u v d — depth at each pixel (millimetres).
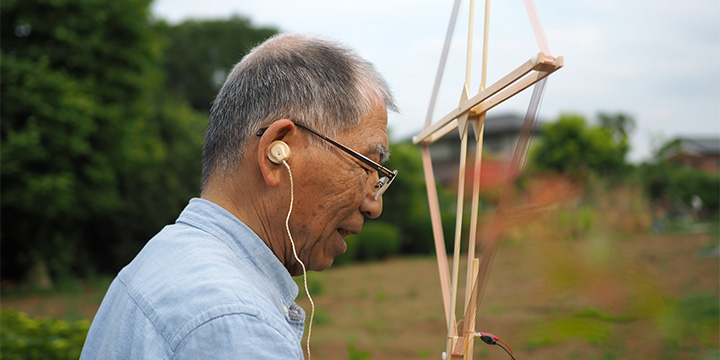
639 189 11656
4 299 9922
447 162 28047
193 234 868
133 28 11203
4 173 9734
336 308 8359
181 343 703
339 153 901
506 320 5387
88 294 10461
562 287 5098
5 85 9664
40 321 3174
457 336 944
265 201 904
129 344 764
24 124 10094
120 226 12992
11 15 10289
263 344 705
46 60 10117
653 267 5617
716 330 4348
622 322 4566
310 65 899
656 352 4168
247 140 896
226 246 865
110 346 786
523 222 6246
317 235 930
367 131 930
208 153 946
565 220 6508
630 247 7469
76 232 12070
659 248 8117
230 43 28906
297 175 892
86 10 10594
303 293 9414
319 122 891
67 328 3070
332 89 896
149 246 883
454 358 934
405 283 10648
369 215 1006
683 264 7000
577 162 15250
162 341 720
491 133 27000
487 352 4957
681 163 15703
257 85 893
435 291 9602
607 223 9391
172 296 751
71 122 10070
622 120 15633
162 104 15695
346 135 912
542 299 5422
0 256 11672
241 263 864
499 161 7500
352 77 919
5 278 11750
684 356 4094
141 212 13180
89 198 11125
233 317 709
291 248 940
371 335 6609
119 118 11227
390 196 16594
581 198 10922
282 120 865
